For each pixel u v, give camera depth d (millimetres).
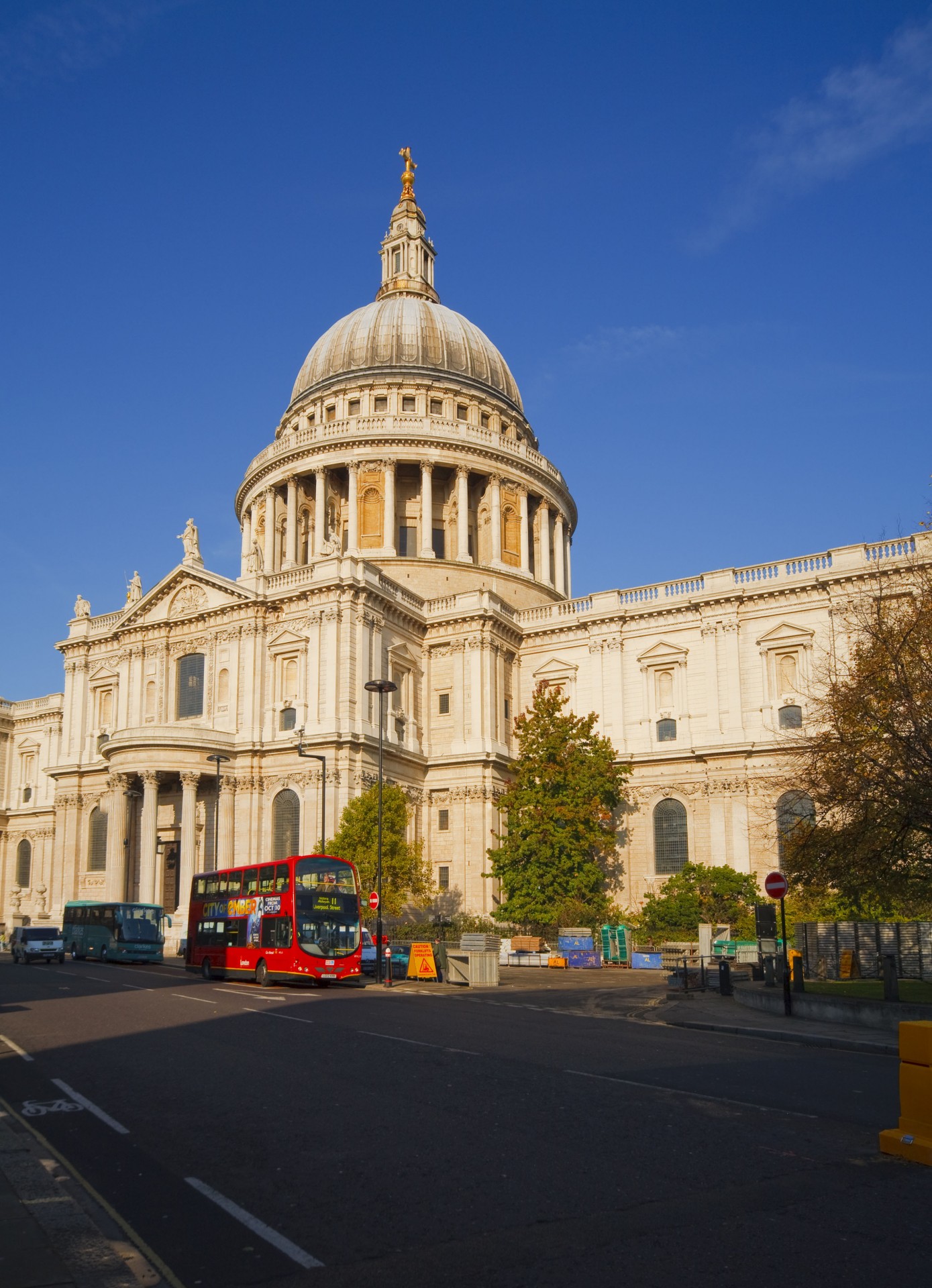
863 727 36906
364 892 61062
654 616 79500
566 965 60500
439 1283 9531
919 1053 13977
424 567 92250
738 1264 9914
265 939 47500
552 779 69188
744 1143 14422
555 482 106062
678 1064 21906
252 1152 14156
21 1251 10172
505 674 83812
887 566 68688
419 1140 14609
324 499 97250
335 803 69250
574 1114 16250
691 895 65938
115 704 84000
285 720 73688
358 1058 22109
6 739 109438
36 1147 14492
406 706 78938
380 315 108312
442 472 99750
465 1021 30250
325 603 73188
